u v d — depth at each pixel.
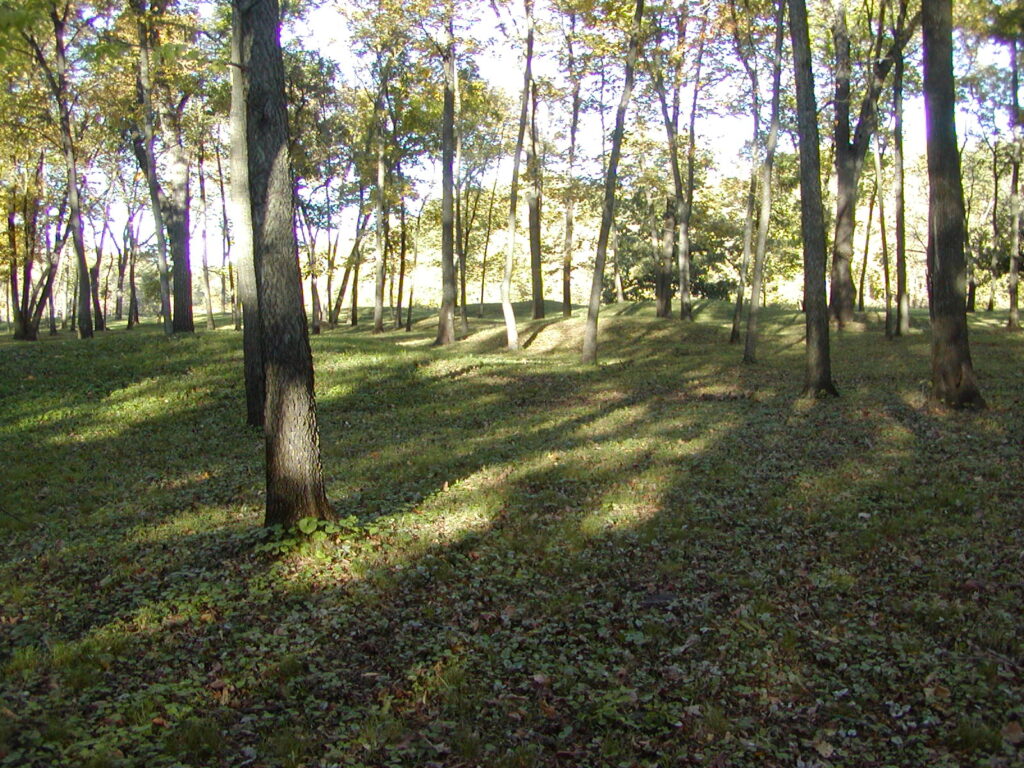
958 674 5.45
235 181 15.14
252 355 15.45
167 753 4.69
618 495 10.25
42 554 8.66
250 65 7.90
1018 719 4.90
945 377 14.55
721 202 33.81
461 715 5.15
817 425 13.96
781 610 6.65
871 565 7.58
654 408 16.81
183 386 18.03
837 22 28.22
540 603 6.93
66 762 4.48
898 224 25.78
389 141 37.75
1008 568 7.21
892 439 12.56
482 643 6.14
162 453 13.85
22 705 5.20
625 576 7.55
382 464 12.54
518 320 40.31
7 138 26.80
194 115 31.05
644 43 24.12
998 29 15.72
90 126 32.09
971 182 42.53
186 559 8.23
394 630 6.44
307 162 35.75
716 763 4.56
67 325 54.25
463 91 30.30
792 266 49.56
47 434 14.82
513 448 13.46
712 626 6.37
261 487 11.38
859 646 5.95
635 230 53.97
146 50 19.52
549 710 5.19
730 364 23.33
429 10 25.64
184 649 6.12
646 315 35.66
